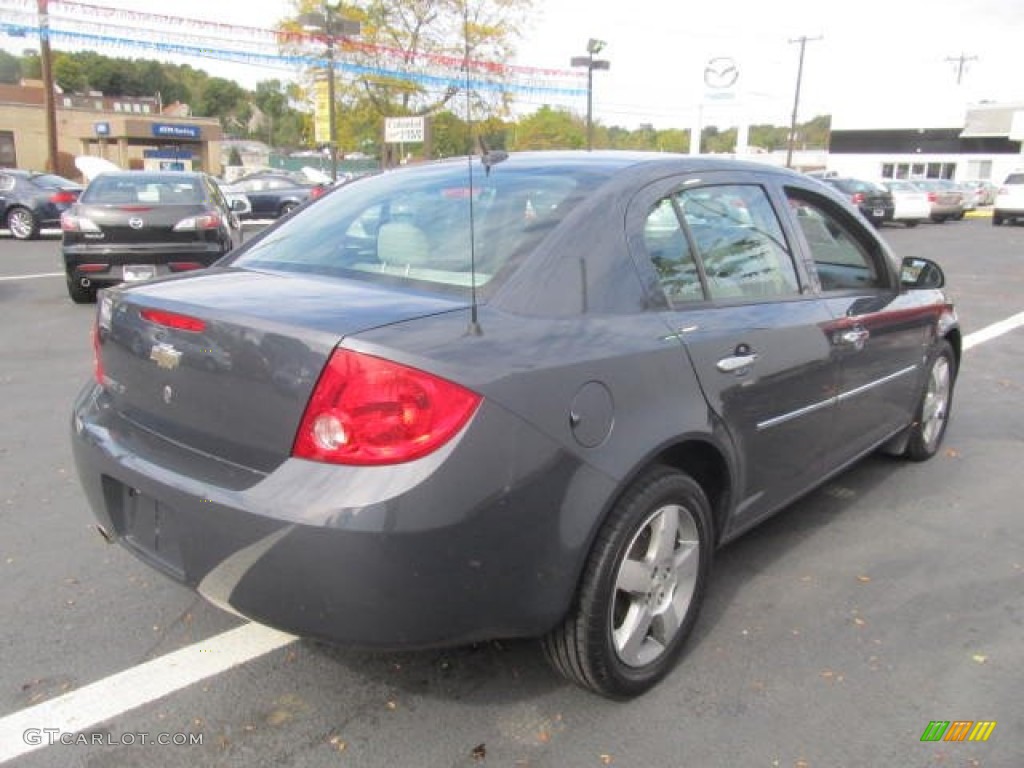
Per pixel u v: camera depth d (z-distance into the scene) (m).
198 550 2.37
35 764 2.44
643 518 2.60
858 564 3.73
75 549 3.74
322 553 2.15
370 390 2.15
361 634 2.22
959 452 5.24
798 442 3.42
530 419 2.28
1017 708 2.76
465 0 27.91
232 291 2.67
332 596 2.18
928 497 4.50
